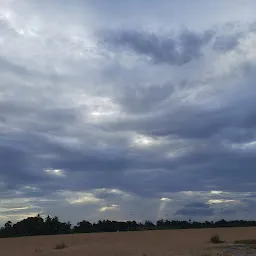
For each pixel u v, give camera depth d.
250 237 32.53
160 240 34.88
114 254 24.19
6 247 35.88
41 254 26.70
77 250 28.03
